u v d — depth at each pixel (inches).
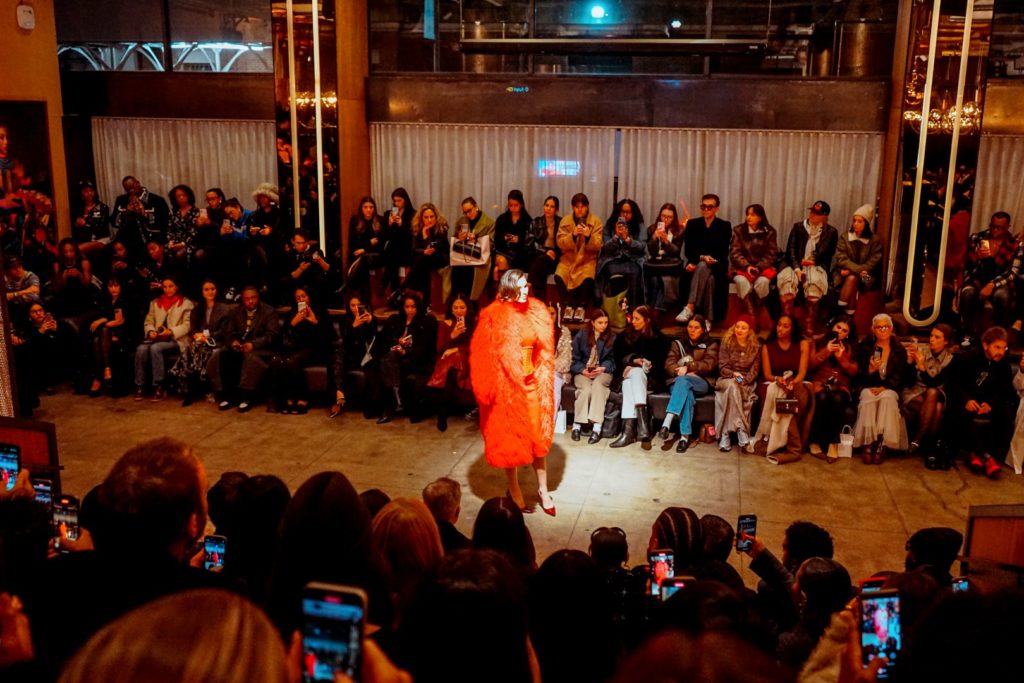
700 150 430.6
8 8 433.7
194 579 86.6
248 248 443.2
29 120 453.4
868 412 339.6
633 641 142.5
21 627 84.1
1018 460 329.4
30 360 389.7
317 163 431.8
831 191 423.5
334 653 62.9
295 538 97.3
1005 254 378.6
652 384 364.5
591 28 431.2
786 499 311.0
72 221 476.1
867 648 87.5
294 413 394.3
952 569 250.7
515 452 289.6
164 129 476.1
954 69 370.0
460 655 67.1
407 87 446.0
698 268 399.2
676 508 181.5
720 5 418.0
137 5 461.7
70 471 331.9
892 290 394.6
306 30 420.2
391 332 385.1
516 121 438.6
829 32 412.5
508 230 423.5
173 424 380.8
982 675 52.1
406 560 127.6
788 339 353.4
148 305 432.8
